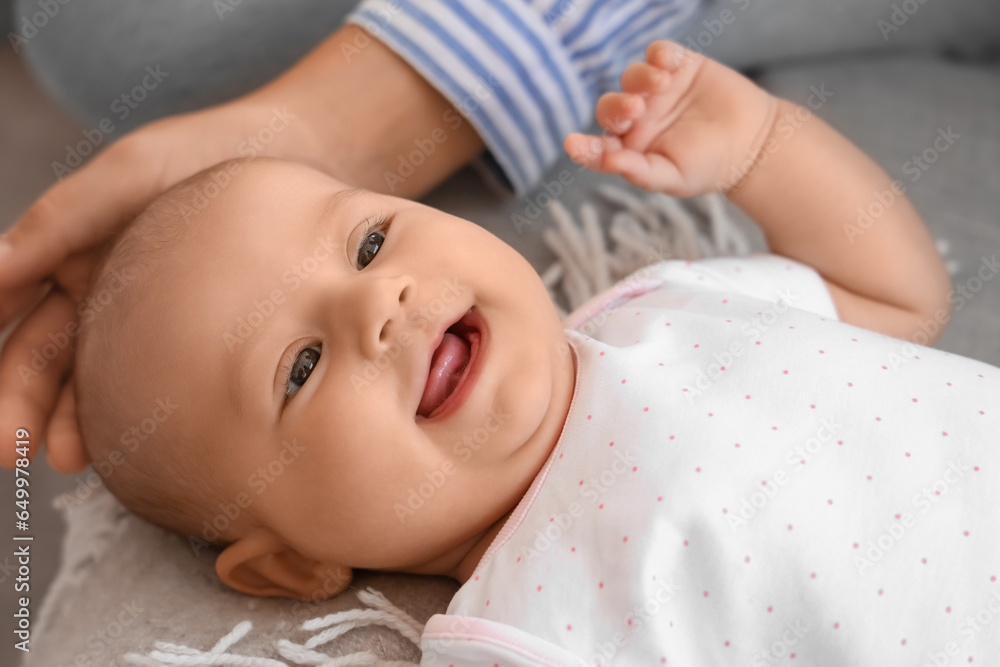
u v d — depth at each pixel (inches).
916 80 55.5
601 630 29.9
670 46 35.9
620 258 48.3
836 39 55.6
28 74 85.7
